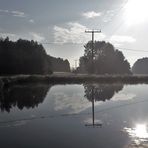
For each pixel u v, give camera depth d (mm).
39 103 32219
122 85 62594
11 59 84250
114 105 30719
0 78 54062
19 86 55438
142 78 78688
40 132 18141
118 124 20281
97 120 21953
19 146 15102
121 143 15250
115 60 113562
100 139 16172
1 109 27969
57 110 27359
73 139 16312
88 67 111688
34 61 89188
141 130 18266
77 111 26625
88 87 55344
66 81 71312
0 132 18156
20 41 92562
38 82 67062
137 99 36281
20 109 28031
